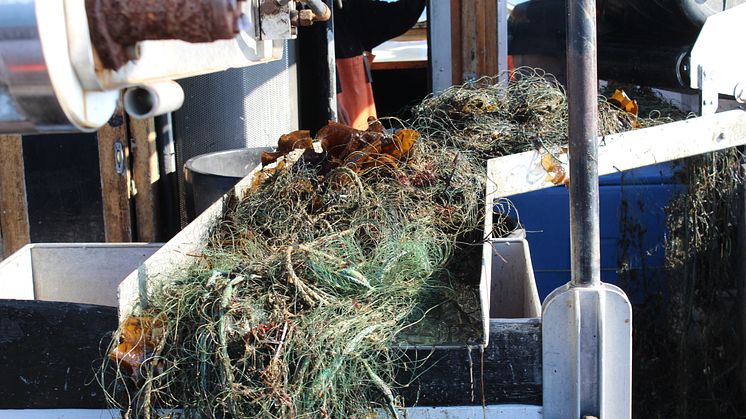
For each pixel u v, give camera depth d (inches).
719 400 121.6
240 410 64.0
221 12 30.7
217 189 121.1
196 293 70.8
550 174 94.2
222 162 139.6
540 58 162.7
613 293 68.9
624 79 134.3
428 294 79.8
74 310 69.5
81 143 150.7
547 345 69.4
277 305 68.9
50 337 70.1
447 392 69.6
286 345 65.5
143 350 68.5
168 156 156.0
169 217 158.6
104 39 30.8
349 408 66.5
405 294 76.6
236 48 54.1
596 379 70.0
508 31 172.7
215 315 67.9
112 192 152.3
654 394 124.7
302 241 85.5
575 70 67.0
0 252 154.5
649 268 133.3
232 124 154.8
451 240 91.5
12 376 70.8
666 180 133.6
